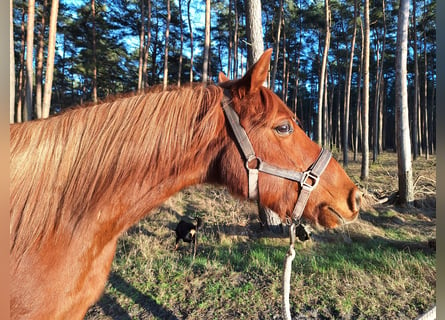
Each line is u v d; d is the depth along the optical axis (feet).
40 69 50.57
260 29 18.75
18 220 4.23
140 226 20.34
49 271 4.22
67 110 5.24
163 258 15.24
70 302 4.49
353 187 5.69
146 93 5.45
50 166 4.53
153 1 78.33
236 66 71.31
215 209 23.82
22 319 3.96
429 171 42.70
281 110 5.38
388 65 108.27
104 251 5.15
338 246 16.25
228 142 5.22
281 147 5.26
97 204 4.60
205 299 11.27
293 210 5.34
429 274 12.25
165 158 4.97
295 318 9.95
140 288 12.17
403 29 27.63
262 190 5.19
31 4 35.35
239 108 5.32
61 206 4.44
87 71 63.36
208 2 48.01
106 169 4.67
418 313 9.94
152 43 91.40
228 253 15.44
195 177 5.33
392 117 152.35
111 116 4.95
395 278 12.21
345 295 11.09
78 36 66.90
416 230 19.42
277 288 11.78
